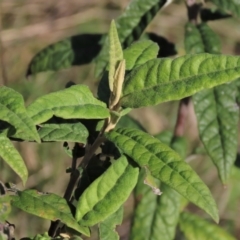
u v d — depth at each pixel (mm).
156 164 678
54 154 1603
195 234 1043
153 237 1010
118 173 688
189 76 680
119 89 694
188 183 668
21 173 661
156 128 1700
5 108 639
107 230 716
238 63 672
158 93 685
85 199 684
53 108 665
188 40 968
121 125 1035
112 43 697
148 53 753
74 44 1043
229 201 1566
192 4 1006
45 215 683
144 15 983
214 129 958
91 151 718
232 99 962
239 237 1552
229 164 953
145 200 1009
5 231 691
